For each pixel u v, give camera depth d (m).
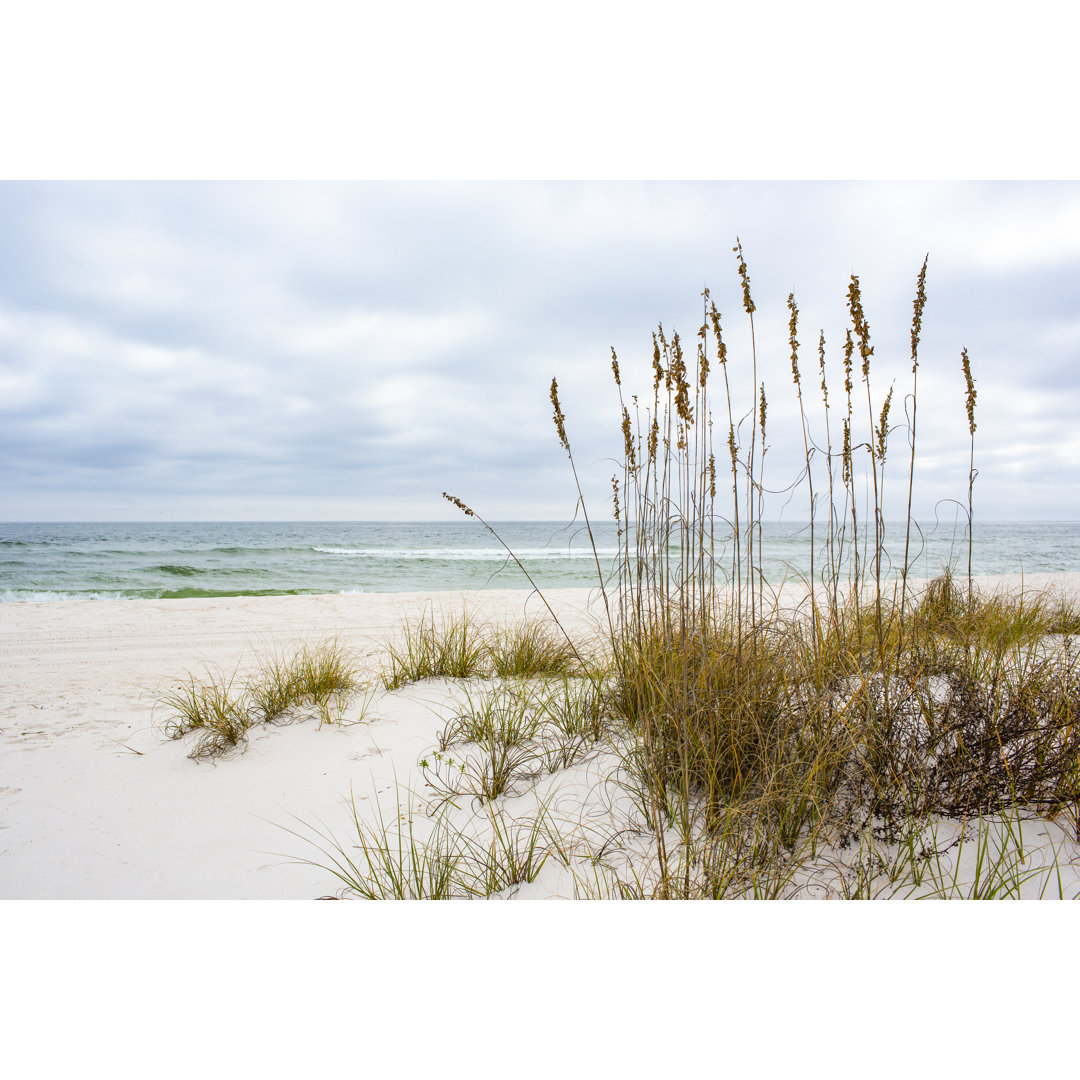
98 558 20.69
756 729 2.17
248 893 2.06
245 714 3.67
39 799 2.78
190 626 7.53
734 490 2.91
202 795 2.79
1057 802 1.93
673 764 2.29
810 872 1.86
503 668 4.14
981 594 4.75
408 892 1.98
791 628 2.78
